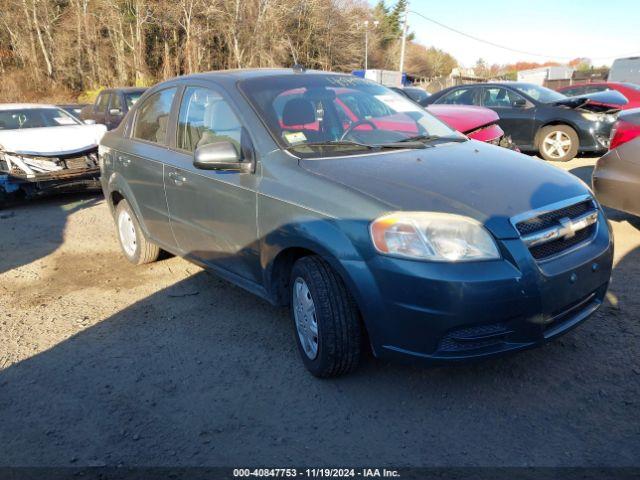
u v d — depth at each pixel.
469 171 3.11
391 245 2.67
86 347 3.76
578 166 9.27
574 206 3.03
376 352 2.84
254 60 39.38
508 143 7.63
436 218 2.66
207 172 3.78
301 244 3.05
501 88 10.67
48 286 4.95
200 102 4.11
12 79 39.66
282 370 3.35
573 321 2.94
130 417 2.96
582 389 3.01
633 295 4.08
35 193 8.05
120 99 12.52
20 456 2.69
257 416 2.91
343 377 3.21
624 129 5.45
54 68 41.19
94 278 5.08
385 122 3.93
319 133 3.61
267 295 3.49
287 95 3.81
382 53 64.69
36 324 4.15
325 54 45.22
